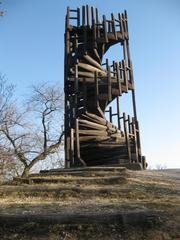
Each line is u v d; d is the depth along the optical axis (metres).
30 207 8.48
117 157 16.94
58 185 11.05
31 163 26.22
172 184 11.53
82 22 19.30
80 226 7.18
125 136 16.92
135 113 18.48
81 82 18.33
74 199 9.64
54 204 8.82
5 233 7.16
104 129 17.67
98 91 18.09
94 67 18.88
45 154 27.08
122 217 7.30
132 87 18.84
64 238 6.86
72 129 16.38
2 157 22.11
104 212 7.63
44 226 7.28
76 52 18.92
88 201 9.20
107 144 17.16
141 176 12.71
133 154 17.06
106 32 19.00
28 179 11.91
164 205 8.41
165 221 7.25
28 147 25.86
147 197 9.62
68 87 18.62
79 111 17.94
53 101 29.36
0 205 8.75
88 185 11.20
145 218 7.27
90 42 19.28
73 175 12.90
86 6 19.44
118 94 18.16
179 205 8.42
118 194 9.92
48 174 13.20
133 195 9.81
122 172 13.08
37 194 10.30
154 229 6.98
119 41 19.56
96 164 17.23
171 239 6.63
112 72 18.38
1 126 24.41
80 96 18.23
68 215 7.42
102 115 18.06
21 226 7.34
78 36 19.48
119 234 6.90
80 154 17.23
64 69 18.88
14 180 12.01
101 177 11.94
